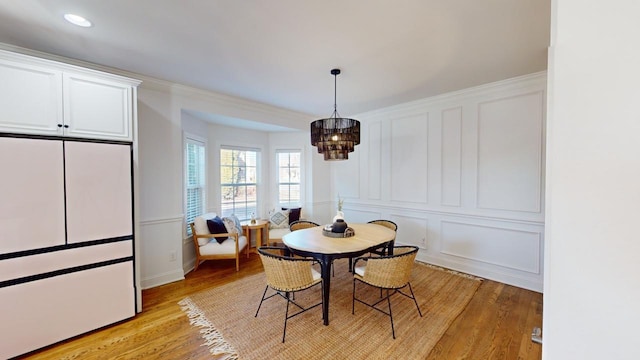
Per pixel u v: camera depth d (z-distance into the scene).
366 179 4.80
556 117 0.31
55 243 2.11
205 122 4.33
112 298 2.38
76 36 2.17
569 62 0.30
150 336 2.22
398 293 2.97
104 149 2.34
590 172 0.28
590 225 0.29
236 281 3.34
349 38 2.19
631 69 0.26
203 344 2.12
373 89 3.46
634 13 0.26
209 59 2.59
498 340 2.15
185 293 3.00
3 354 1.91
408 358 1.95
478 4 1.75
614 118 0.27
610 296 0.28
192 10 1.82
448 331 2.27
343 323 2.40
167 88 3.26
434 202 3.86
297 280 2.24
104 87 2.36
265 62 2.65
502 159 3.22
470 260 3.52
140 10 1.82
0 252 1.91
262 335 2.23
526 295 2.91
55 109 2.12
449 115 3.67
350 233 2.94
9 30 2.07
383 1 1.72
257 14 1.86
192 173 4.04
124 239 2.46
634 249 0.26
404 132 4.19
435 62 2.64
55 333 2.11
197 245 3.64
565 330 0.30
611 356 0.28
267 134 5.39
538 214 2.99
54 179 2.11
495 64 2.69
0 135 1.90
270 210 5.36
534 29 2.04
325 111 4.66
